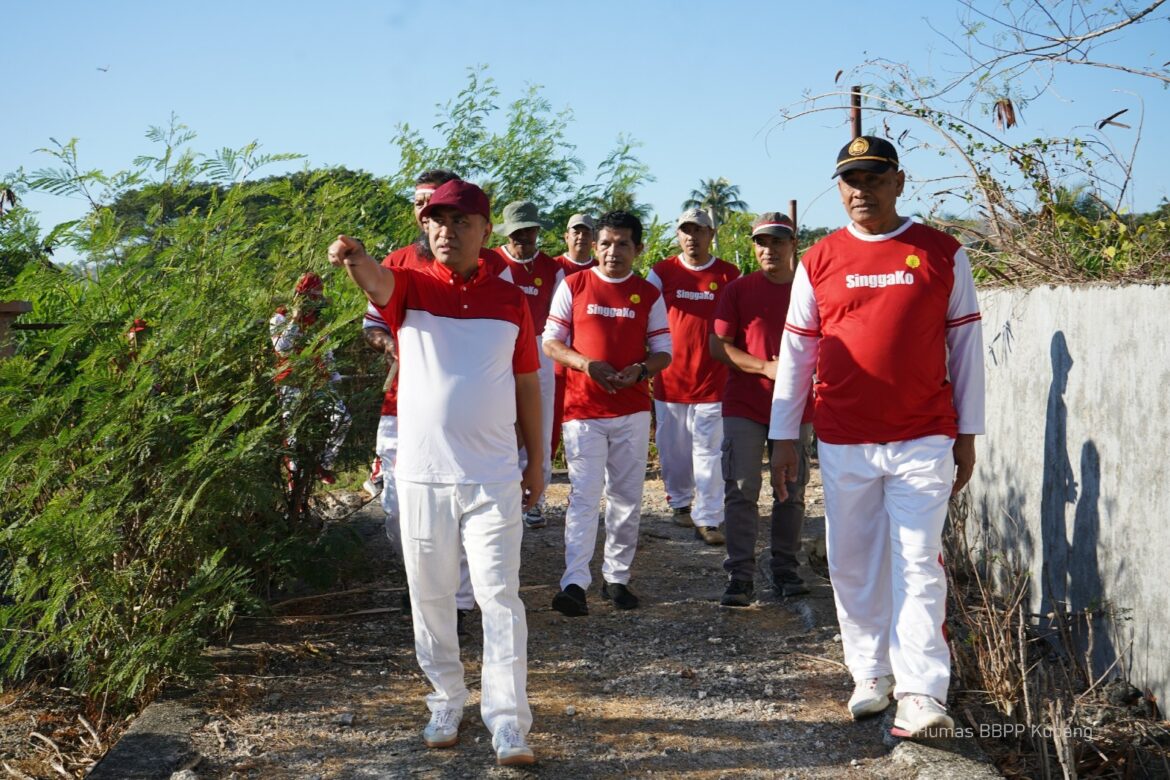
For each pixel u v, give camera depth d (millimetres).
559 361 5789
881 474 4098
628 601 5902
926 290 4008
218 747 4047
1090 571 4926
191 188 5344
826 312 4203
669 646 5266
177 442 4691
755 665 4973
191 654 4582
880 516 4219
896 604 4031
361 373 5973
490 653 3865
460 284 3799
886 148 4008
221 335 5109
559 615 5789
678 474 7887
